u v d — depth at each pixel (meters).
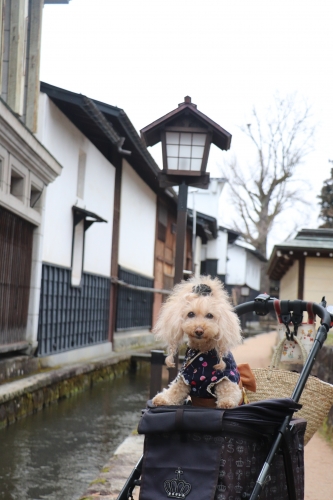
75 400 10.77
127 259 18.56
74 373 11.27
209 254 31.56
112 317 17.06
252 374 3.26
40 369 10.76
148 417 2.80
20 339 10.17
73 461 6.73
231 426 2.67
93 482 4.82
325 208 29.44
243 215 39.00
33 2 10.35
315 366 9.32
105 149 16.53
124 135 14.64
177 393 2.98
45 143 10.99
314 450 6.17
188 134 7.68
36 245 10.59
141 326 20.81
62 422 8.80
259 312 3.87
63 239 12.38
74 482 5.96
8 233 9.31
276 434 2.82
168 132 7.69
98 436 8.04
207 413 2.69
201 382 2.90
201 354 2.95
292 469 2.95
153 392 7.30
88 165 14.04
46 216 11.18
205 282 3.03
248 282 41.34
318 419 3.46
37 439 7.67
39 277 10.72
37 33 10.35
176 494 2.66
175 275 7.62
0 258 8.98
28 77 10.30
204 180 7.75
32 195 10.67
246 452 2.71
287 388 3.54
